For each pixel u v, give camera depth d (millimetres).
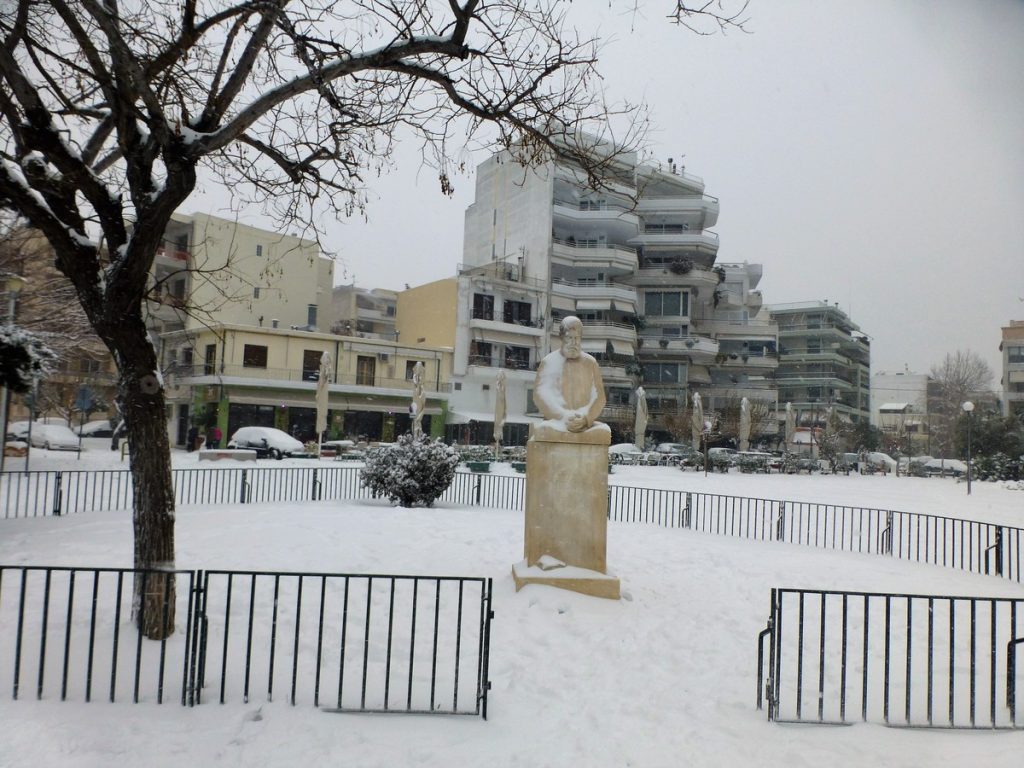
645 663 5805
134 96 5480
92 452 29516
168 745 4000
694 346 55875
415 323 51375
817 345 70125
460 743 4254
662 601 7676
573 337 7809
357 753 4059
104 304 5547
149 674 5023
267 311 42625
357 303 56500
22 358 10836
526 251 52062
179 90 6047
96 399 30172
